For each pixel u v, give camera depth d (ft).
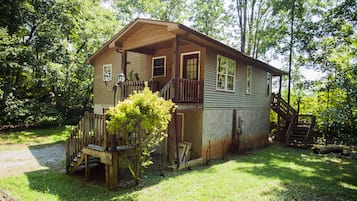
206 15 77.77
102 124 20.42
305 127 45.91
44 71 51.60
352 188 20.25
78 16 56.90
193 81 28.66
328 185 20.80
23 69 50.29
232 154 35.40
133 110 18.04
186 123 31.89
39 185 20.06
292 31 59.11
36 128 53.78
